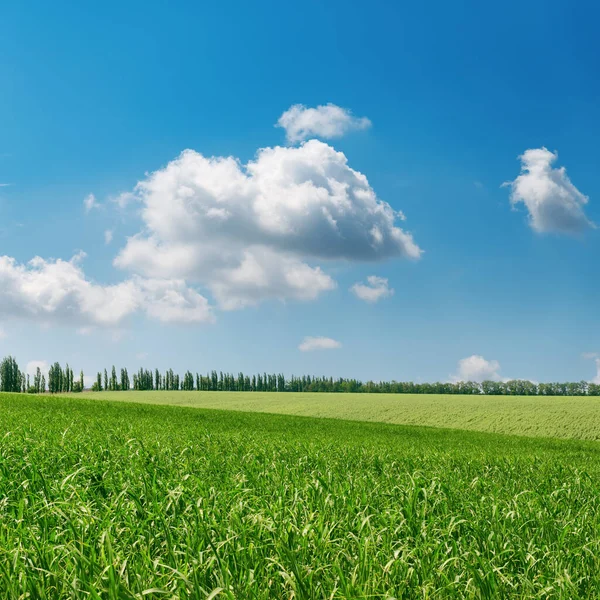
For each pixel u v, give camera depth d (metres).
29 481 5.68
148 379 154.00
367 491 6.81
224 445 12.73
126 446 9.37
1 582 3.26
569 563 4.40
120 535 4.26
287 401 78.50
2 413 22.22
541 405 63.38
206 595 3.17
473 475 10.74
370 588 3.48
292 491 6.15
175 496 5.11
